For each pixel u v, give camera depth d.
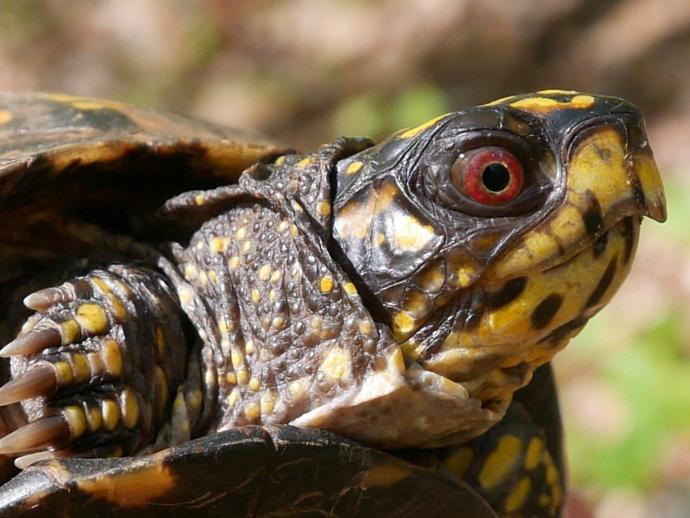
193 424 0.38
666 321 0.66
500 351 0.37
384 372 0.37
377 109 1.09
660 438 0.58
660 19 1.09
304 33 1.21
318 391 0.37
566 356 0.67
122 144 0.38
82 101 0.40
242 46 1.23
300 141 1.11
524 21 1.12
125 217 0.39
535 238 0.37
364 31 1.18
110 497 0.36
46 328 0.37
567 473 0.41
